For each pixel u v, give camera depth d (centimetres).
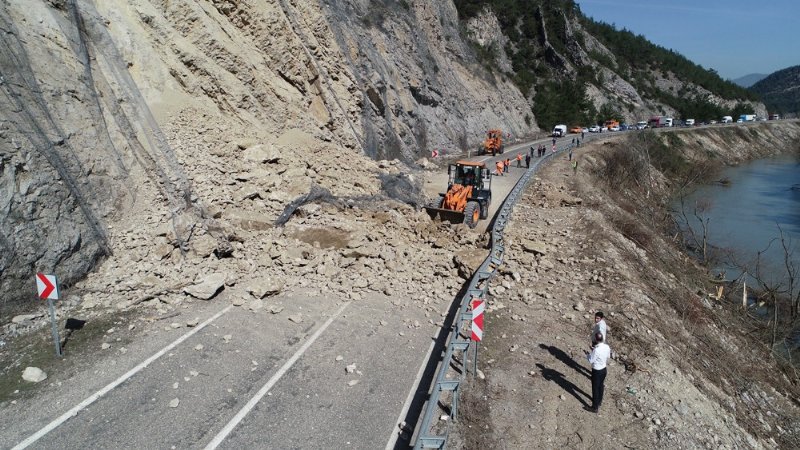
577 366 977
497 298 1250
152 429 721
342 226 1456
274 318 1054
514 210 2234
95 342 919
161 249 1193
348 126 2459
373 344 993
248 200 1495
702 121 9981
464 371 902
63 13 1388
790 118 13325
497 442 757
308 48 2342
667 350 1166
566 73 8131
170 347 920
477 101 5209
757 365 1525
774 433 1170
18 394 769
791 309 2017
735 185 5181
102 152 1262
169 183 1364
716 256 2673
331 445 721
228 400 795
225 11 2016
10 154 1027
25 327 934
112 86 1427
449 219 1841
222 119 1748
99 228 1169
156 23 1709
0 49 1123
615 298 1317
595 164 3978
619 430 817
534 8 8519
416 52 4038
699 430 891
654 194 4062
